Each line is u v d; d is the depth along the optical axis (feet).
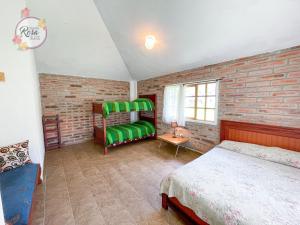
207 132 10.34
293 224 3.25
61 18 8.50
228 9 5.96
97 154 10.84
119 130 12.09
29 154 6.89
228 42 7.54
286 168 5.85
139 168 8.72
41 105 11.88
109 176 7.83
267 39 6.69
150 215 5.25
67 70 12.50
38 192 6.45
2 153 5.88
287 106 6.88
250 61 7.95
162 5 6.94
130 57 12.76
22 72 6.54
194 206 4.41
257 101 7.81
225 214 3.72
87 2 8.21
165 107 13.14
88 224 4.85
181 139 11.07
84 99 14.06
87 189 6.72
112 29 10.02
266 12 5.63
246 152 7.34
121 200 6.01
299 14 5.36
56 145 12.08
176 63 10.96
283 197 4.17
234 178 5.12
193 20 7.04
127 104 12.60
